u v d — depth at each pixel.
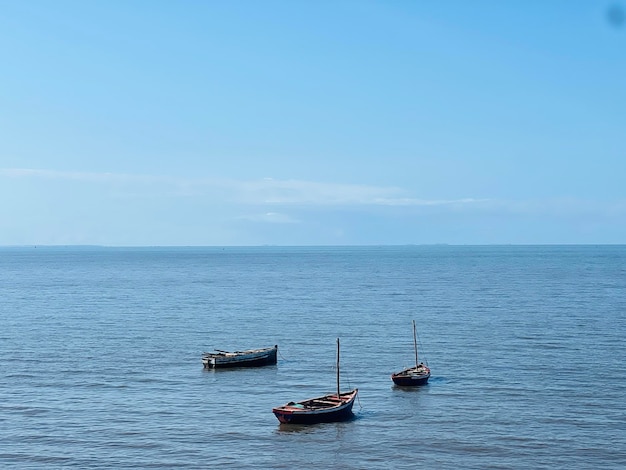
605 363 87.38
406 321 129.12
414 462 54.59
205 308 153.50
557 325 120.62
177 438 60.25
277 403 71.50
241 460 55.34
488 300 164.75
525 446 57.50
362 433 61.50
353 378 82.12
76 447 57.91
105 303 164.75
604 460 54.47
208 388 77.75
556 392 73.44
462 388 76.06
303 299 173.25
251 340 109.12
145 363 90.81
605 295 174.12
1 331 117.88
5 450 57.12
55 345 103.75
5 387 77.00
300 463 54.66
